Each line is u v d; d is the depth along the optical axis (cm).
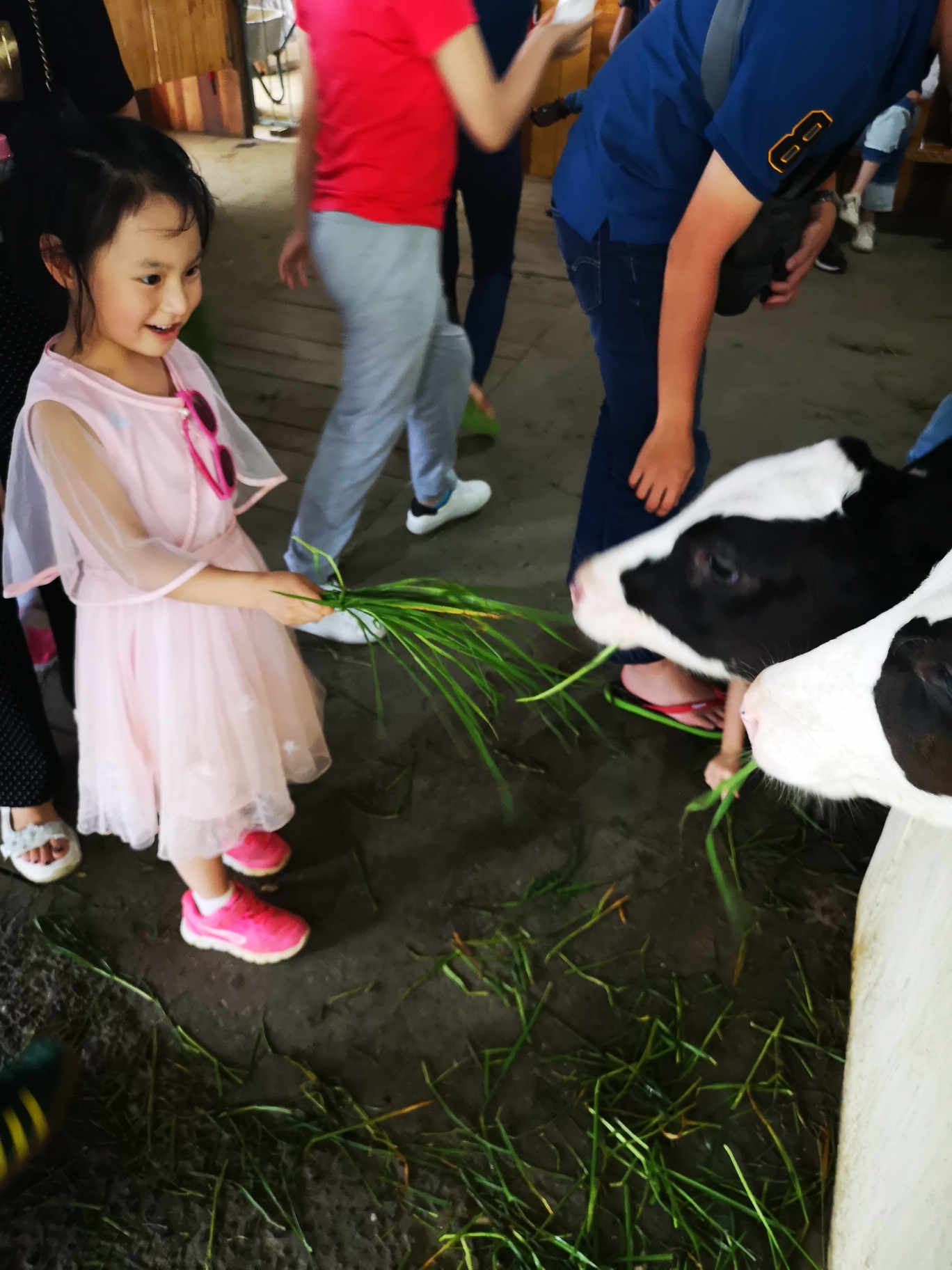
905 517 154
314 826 227
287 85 782
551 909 212
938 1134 120
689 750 250
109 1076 181
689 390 197
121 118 137
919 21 164
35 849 210
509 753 247
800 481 160
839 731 113
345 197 223
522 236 563
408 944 204
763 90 162
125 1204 164
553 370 424
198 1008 192
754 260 203
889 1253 129
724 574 165
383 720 254
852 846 227
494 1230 162
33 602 255
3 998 191
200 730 168
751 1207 165
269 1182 167
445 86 203
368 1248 160
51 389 144
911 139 603
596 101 206
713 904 214
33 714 199
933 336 475
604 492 244
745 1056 188
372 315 234
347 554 312
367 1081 181
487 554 314
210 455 163
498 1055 186
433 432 294
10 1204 162
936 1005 133
